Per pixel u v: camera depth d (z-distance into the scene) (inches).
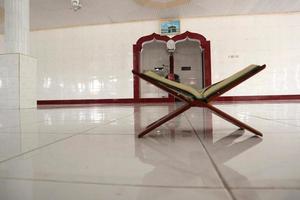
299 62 301.7
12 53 191.9
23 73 195.8
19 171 28.9
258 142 44.5
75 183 24.5
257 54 304.8
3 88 192.5
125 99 322.7
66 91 333.4
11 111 165.6
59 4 259.9
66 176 26.8
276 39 303.1
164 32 309.7
